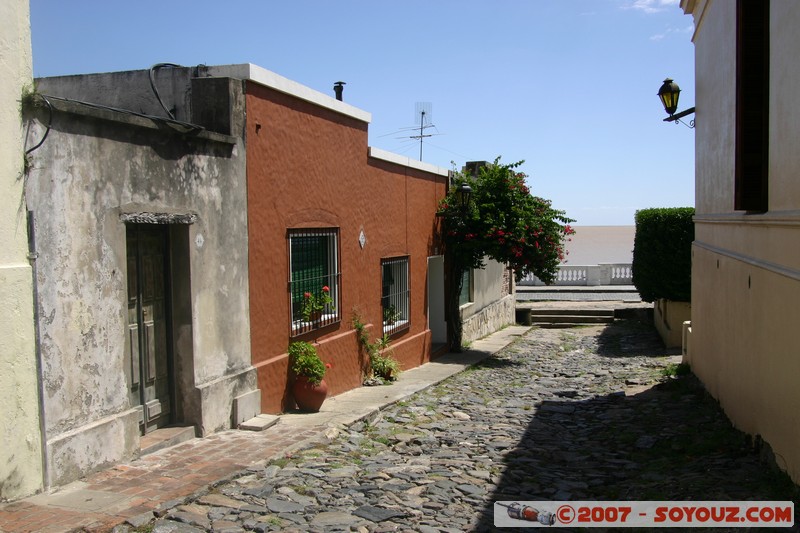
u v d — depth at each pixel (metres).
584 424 9.23
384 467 6.80
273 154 8.82
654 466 6.93
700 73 10.77
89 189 5.84
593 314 22.64
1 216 5.00
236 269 8.05
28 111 5.21
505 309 22.16
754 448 6.88
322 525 5.05
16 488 5.15
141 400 6.88
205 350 7.48
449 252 16.39
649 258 16.17
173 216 6.88
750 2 6.88
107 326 6.08
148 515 4.99
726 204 8.53
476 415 9.79
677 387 10.95
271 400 8.77
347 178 11.10
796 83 5.59
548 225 15.84
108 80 8.91
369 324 12.01
